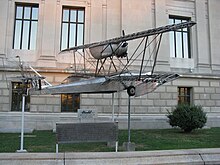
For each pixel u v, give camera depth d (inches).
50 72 725.3
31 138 512.7
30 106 711.7
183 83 819.4
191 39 878.4
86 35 781.3
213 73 857.5
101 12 799.1
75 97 749.3
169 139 507.2
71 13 798.5
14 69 709.9
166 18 847.7
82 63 750.5
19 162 243.9
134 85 433.1
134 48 784.9
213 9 904.3
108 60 733.9
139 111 766.5
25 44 762.2
